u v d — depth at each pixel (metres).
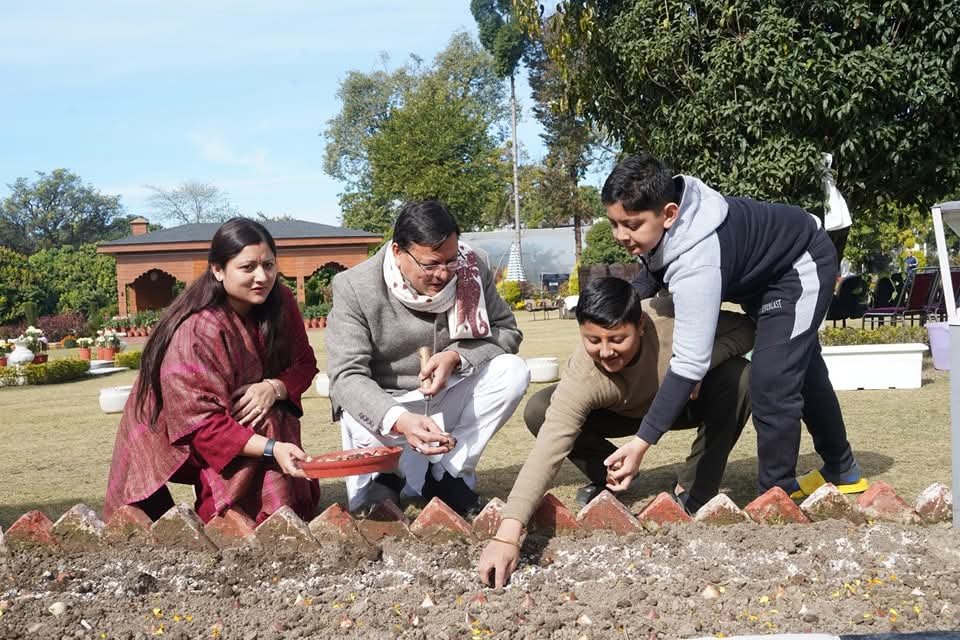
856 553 2.75
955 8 7.36
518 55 44.62
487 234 46.28
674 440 5.46
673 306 3.26
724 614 2.35
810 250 3.25
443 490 3.82
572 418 2.97
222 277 3.32
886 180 8.70
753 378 3.29
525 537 2.98
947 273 2.90
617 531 2.99
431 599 2.57
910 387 7.18
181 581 2.81
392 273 3.59
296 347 3.62
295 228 34.66
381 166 41.72
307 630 2.38
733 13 7.76
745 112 7.66
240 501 3.29
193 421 3.21
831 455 3.77
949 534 2.82
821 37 7.46
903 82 7.55
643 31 8.24
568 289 30.78
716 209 3.05
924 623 2.22
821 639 1.72
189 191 75.44
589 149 41.84
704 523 3.01
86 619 2.54
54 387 12.77
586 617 2.35
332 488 4.55
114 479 3.39
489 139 47.97
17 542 3.12
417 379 3.79
